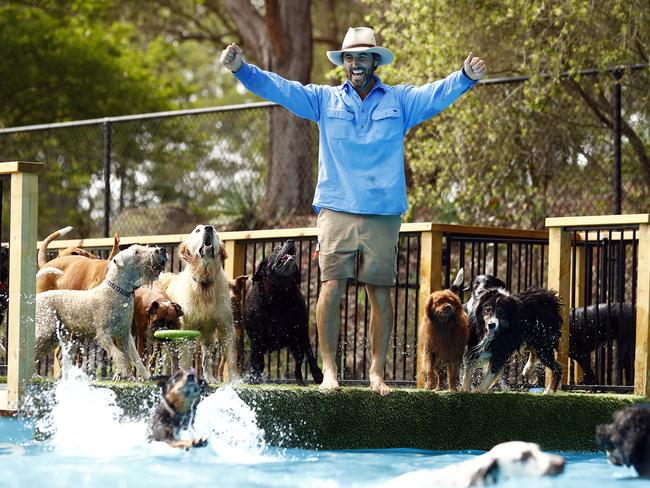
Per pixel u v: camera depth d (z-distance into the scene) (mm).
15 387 8750
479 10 16016
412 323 16594
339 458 8008
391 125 8828
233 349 10055
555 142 16625
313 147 23609
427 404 9039
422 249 10820
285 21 24641
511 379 12547
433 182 18156
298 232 11375
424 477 6680
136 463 7234
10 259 8898
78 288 11062
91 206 22594
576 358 11711
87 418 8523
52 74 29828
